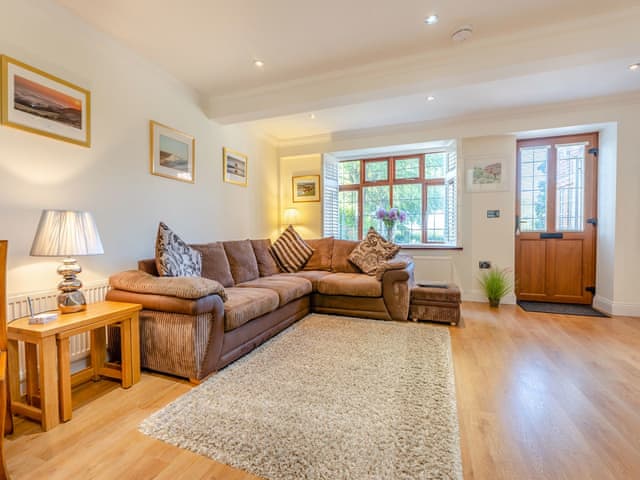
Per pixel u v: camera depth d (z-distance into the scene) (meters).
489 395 1.87
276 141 5.12
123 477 1.25
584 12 2.15
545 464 1.31
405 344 2.66
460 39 2.43
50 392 1.57
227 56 2.70
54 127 2.08
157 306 2.05
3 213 1.84
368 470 1.27
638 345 2.67
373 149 4.78
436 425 1.57
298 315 3.35
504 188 4.21
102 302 2.15
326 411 1.69
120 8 2.10
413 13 2.15
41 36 2.00
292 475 1.25
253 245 3.94
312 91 3.08
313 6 2.08
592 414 1.68
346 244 4.39
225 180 3.88
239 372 2.15
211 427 1.56
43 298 2.00
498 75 2.58
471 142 4.30
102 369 2.10
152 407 1.76
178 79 3.10
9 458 1.36
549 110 3.79
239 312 2.29
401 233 5.16
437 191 4.96
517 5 2.08
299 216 5.11
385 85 2.82
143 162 2.75
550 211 4.21
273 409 1.71
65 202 2.16
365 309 3.45
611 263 3.66
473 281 4.37
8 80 1.85
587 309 3.86
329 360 2.34
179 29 2.33
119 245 2.54
